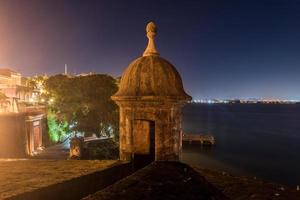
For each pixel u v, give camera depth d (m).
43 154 42.38
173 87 6.49
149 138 7.32
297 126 125.88
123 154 6.70
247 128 116.88
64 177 4.98
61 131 50.78
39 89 75.56
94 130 45.12
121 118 6.76
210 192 4.68
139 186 4.70
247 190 4.79
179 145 6.69
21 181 4.75
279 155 63.25
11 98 50.44
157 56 6.83
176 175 5.23
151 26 6.89
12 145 38.22
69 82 46.28
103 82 45.53
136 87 6.49
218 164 54.94
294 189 4.96
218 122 144.88
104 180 5.46
